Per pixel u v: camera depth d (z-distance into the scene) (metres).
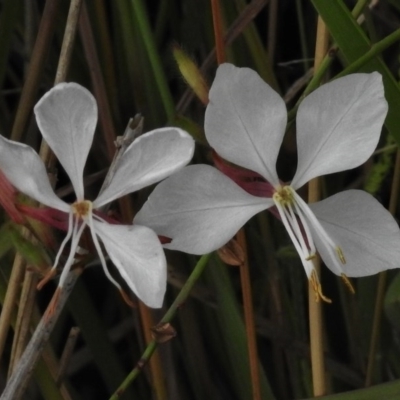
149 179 0.22
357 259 0.22
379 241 0.22
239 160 0.22
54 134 0.21
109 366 0.28
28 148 0.21
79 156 0.22
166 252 0.28
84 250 0.23
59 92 0.21
